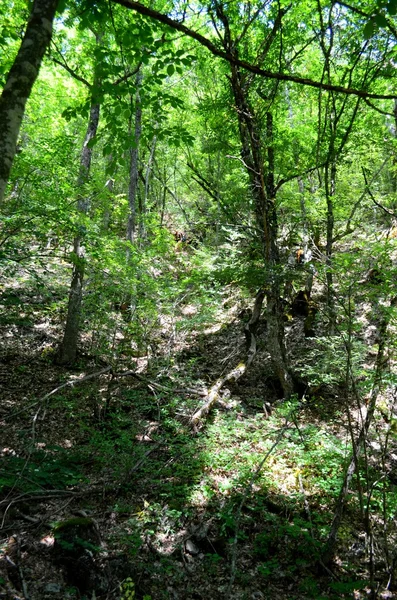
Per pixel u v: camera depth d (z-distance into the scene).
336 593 4.27
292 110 12.45
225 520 5.20
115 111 4.03
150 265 10.98
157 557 4.57
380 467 6.08
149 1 9.73
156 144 16.83
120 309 11.27
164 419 7.88
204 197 19.89
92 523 4.54
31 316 11.02
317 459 6.32
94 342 9.94
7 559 4.05
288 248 10.45
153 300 10.70
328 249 9.29
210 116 9.86
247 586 4.34
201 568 4.54
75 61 10.97
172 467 6.29
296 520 5.07
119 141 4.15
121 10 5.33
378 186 12.91
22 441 6.44
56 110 12.72
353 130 9.76
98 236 8.12
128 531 4.84
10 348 9.71
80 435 7.04
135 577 4.21
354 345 7.06
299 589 4.33
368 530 4.32
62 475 5.72
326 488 5.62
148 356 10.12
